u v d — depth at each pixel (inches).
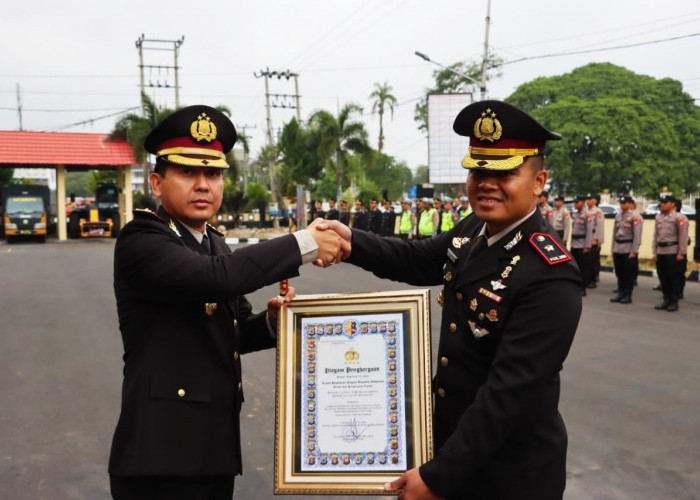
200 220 86.3
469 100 1029.8
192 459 79.7
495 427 70.3
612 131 1675.7
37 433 177.6
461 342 79.2
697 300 399.9
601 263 610.9
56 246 890.1
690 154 1763.0
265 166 1860.2
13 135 996.6
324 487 81.0
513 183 75.3
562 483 78.2
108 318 339.0
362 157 1215.6
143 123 1027.9
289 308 86.7
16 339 290.5
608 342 278.7
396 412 81.7
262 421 187.8
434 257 92.0
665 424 180.5
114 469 79.5
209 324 83.7
